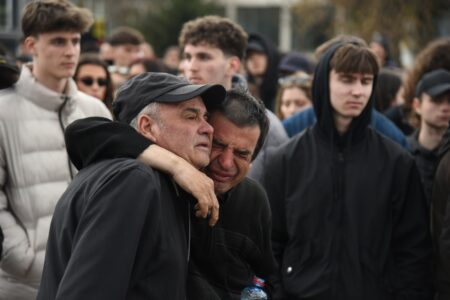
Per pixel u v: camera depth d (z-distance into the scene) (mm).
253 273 2672
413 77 4586
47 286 2117
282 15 33531
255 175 3691
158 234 1991
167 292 2012
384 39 7910
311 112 4332
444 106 3895
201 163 2174
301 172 3389
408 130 5199
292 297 3264
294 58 5984
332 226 3268
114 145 2111
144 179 1980
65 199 2127
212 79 3834
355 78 3318
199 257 2441
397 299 3275
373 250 3238
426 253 3326
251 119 2367
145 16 23812
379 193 3293
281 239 3418
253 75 6406
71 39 3439
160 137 2152
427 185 3932
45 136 3352
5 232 3184
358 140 3396
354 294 3166
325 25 21453
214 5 24328
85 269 1875
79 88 4723
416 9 15648
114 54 7355
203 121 2193
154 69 6883
